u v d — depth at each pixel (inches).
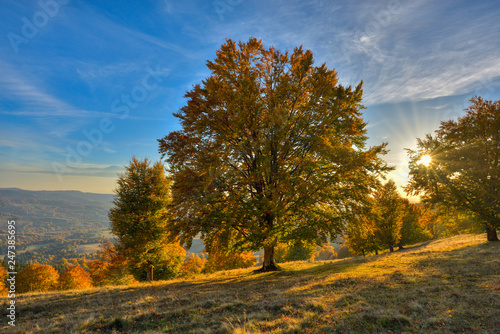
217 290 381.1
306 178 520.1
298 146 562.6
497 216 778.2
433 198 870.4
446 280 309.1
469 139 855.1
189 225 505.0
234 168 554.9
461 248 689.0
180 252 951.6
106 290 465.4
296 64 549.6
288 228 495.5
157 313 257.8
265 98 551.2
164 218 565.6
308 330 187.6
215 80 549.0
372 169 498.9
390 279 340.2
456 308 207.6
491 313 191.5
